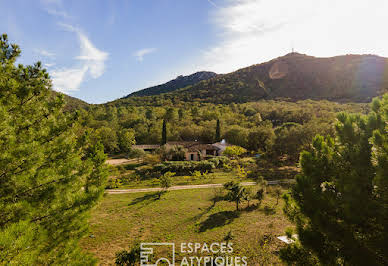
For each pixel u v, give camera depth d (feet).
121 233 54.29
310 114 258.98
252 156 185.37
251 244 46.70
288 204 21.71
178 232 54.75
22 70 23.77
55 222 20.40
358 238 15.40
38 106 23.90
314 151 20.22
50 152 22.68
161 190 96.27
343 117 18.63
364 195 14.71
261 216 64.80
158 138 219.41
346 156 17.16
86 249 46.21
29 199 18.97
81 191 25.62
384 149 14.80
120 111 326.03
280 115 299.58
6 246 11.60
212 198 84.69
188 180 115.44
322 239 16.93
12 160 17.74
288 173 125.08
